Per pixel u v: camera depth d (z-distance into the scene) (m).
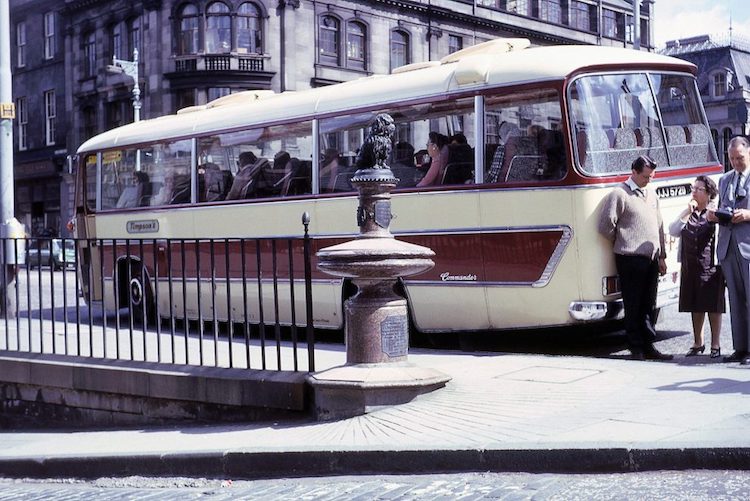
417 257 7.46
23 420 10.01
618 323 12.15
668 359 9.35
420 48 46.94
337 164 11.59
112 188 15.19
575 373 7.98
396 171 10.89
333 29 42.94
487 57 10.26
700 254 9.23
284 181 12.26
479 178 10.09
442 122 10.45
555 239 9.49
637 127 10.05
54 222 49.75
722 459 5.08
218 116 13.38
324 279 11.68
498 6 52.12
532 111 9.71
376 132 7.54
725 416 5.91
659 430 5.63
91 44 46.91
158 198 14.25
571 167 9.41
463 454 5.66
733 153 8.78
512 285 9.81
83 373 9.32
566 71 9.53
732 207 8.76
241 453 6.39
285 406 7.83
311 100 11.97
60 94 49.34
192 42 41.00
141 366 9.00
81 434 8.70
